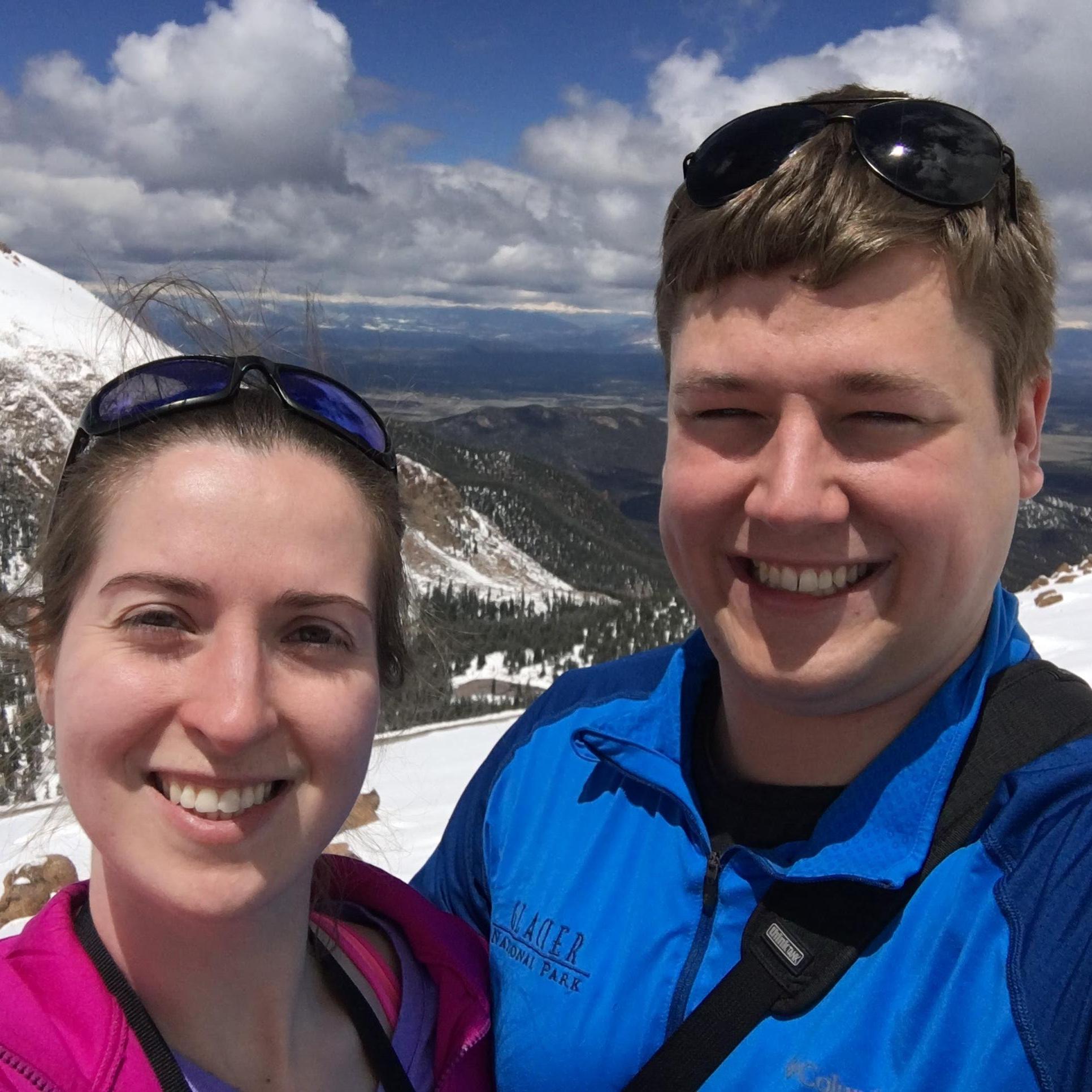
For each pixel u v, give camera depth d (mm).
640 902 511
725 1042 454
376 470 489
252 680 410
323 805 438
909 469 433
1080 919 395
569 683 664
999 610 483
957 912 424
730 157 440
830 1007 436
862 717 473
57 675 429
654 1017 480
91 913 438
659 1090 463
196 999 433
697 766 534
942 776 448
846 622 457
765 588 471
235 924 430
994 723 458
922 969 421
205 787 414
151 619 415
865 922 445
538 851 563
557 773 589
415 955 533
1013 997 395
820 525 438
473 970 539
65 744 418
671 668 554
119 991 413
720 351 451
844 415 439
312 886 531
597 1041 490
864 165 418
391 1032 502
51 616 442
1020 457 484
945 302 428
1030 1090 383
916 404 427
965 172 417
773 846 490
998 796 437
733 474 461
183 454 428
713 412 468
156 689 406
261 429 444
